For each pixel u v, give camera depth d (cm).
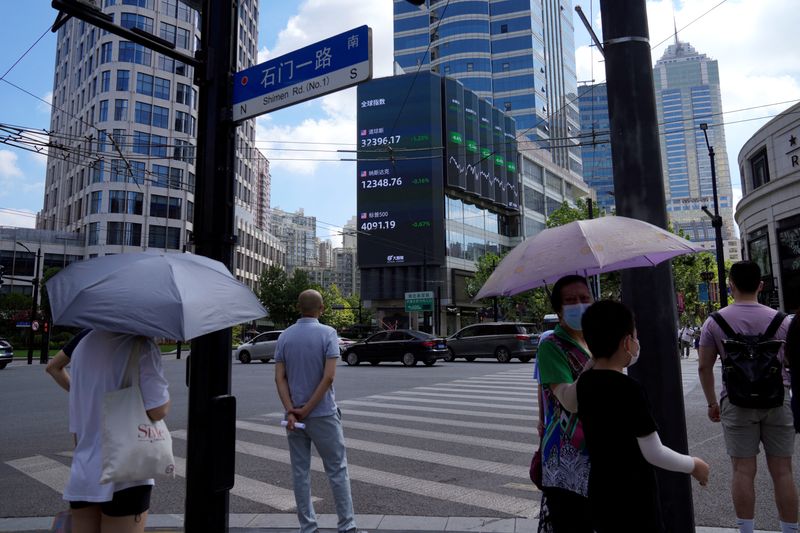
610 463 211
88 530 266
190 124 6706
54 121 7812
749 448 351
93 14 375
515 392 1335
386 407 1112
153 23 6444
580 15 792
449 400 1203
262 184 10019
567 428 259
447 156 5644
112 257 283
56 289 271
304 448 392
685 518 289
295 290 6156
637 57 328
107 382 265
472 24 8069
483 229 6259
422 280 5500
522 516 466
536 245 281
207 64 374
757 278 365
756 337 351
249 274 8612
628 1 330
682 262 3800
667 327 303
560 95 9131
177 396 1399
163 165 6425
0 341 2659
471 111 5969
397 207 5578
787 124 2544
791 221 2503
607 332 221
